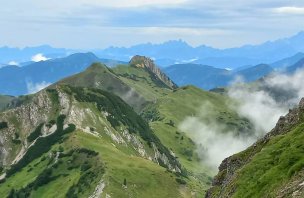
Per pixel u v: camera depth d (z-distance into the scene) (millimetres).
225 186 124875
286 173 97125
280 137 123875
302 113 129625
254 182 106312
